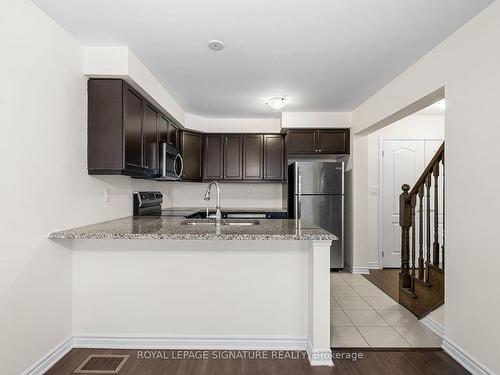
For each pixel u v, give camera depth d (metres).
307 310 2.23
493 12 1.79
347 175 4.50
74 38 2.20
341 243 4.33
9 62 1.63
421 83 2.53
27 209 1.77
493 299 1.79
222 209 4.52
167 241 2.23
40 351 1.89
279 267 2.23
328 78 3.00
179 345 2.22
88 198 2.38
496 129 1.77
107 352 2.16
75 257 2.22
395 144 4.56
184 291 2.23
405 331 2.50
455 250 2.10
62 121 2.07
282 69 2.78
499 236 1.75
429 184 2.75
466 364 1.98
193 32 2.13
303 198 4.33
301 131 4.35
